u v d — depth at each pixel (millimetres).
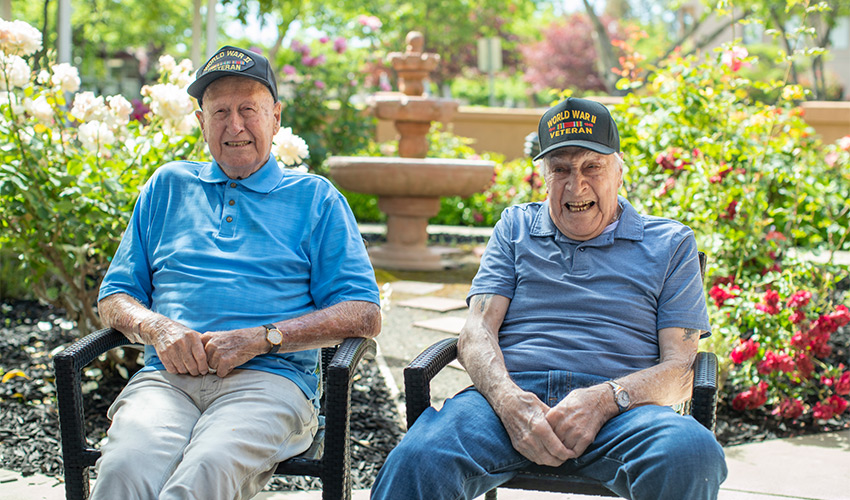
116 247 3492
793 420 3412
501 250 2396
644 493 1865
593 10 16672
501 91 31734
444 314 5352
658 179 4586
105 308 2291
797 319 3562
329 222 2385
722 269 3947
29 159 3326
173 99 3324
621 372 2186
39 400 3365
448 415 2045
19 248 3568
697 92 4555
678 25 25781
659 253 2262
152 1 14781
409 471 1909
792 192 4547
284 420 2090
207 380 2148
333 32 14859
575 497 2695
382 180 6777
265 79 2357
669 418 1920
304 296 2354
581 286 2275
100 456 2049
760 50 18984
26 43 3268
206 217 2363
